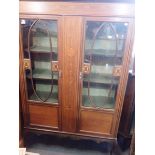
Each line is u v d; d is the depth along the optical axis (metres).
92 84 2.04
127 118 2.25
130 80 2.09
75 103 2.00
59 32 1.74
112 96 2.03
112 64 1.91
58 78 1.92
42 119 2.17
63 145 2.36
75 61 1.82
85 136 2.15
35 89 2.15
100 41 1.87
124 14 1.59
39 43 1.99
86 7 1.62
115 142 2.10
